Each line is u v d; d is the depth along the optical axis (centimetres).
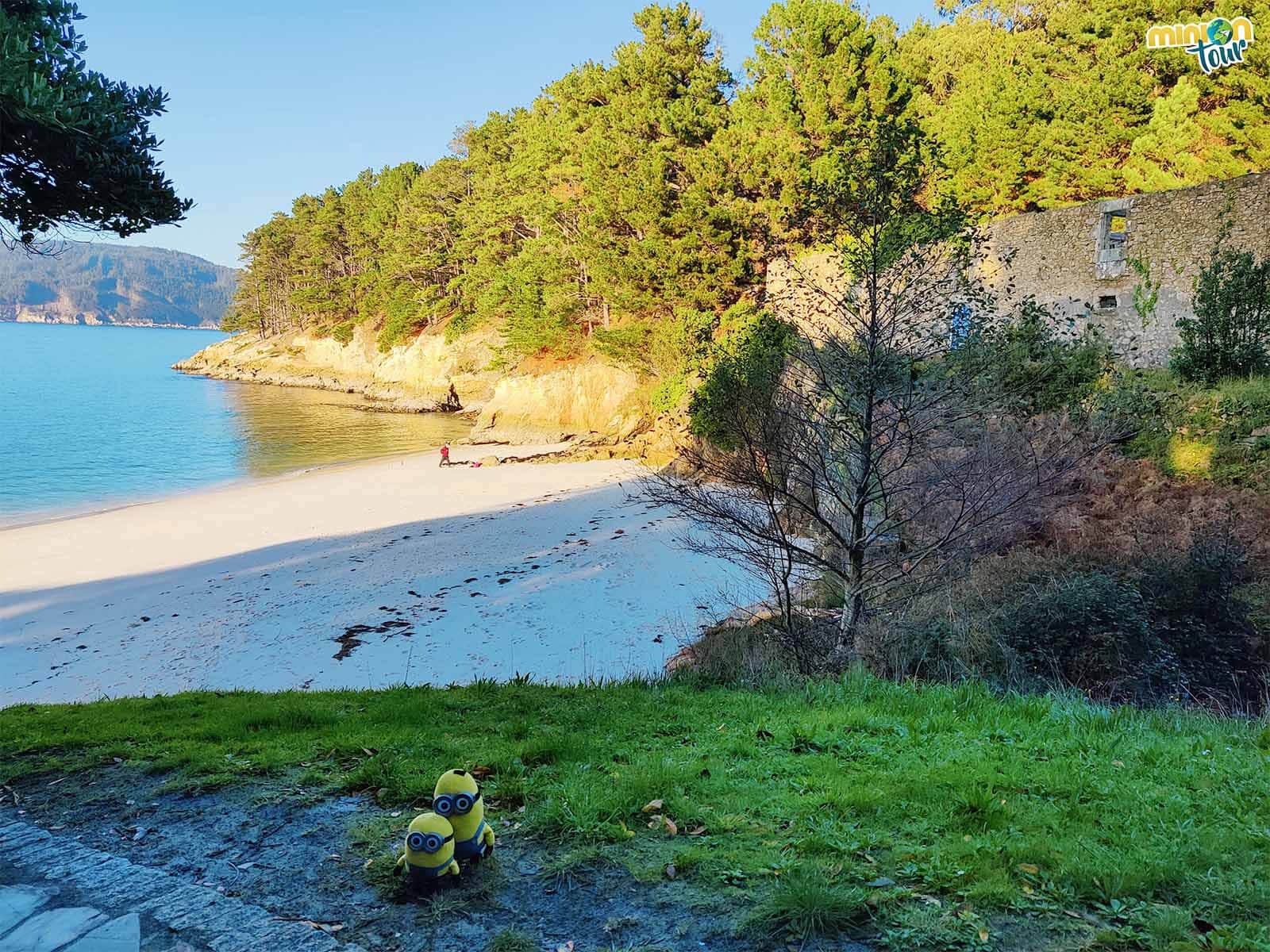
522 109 7006
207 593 1989
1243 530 1216
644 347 4281
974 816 462
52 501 3316
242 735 711
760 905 375
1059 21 4144
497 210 6450
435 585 1959
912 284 992
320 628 1691
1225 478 1430
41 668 1540
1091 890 373
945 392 994
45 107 566
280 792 548
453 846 410
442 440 5156
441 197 7706
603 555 2158
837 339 1067
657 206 3991
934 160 1033
